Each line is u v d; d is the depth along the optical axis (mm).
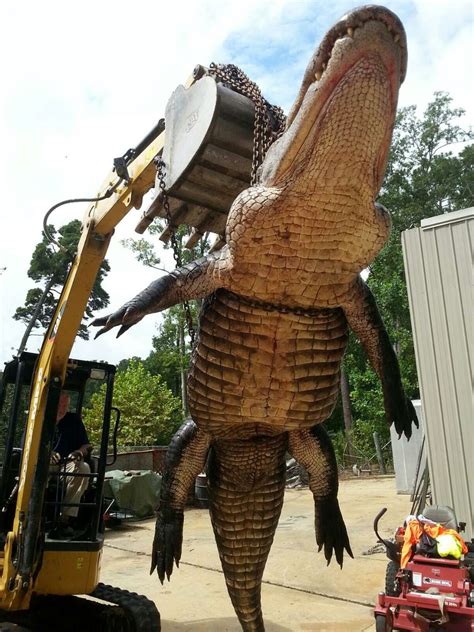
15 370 6027
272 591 6773
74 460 5371
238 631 5680
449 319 7262
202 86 2600
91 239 4477
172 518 3184
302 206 2027
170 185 2771
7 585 4590
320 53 1928
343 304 2375
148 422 22297
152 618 4906
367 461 22188
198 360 2527
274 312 2324
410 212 31203
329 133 1926
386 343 2695
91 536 5109
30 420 4883
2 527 5391
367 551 8375
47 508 5340
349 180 1974
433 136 33688
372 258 2217
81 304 4605
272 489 3021
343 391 26453
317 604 6277
